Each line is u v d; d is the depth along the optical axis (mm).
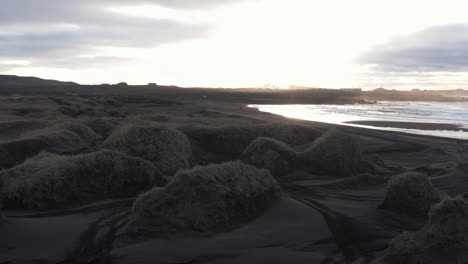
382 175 15312
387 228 8180
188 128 17016
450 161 20531
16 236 6801
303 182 12617
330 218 8625
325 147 14328
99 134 21391
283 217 8359
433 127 43500
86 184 9484
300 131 18500
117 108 50781
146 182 10195
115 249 6578
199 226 7379
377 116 60250
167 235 7082
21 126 20859
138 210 7609
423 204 9289
